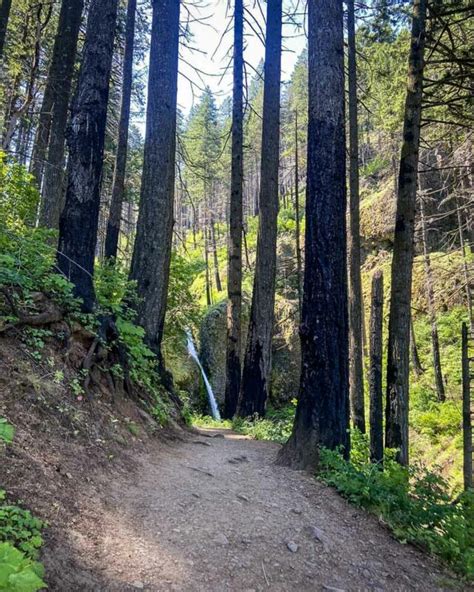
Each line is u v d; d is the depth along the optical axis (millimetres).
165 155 9180
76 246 6102
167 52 9344
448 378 17672
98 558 2838
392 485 5145
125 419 5676
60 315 5453
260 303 12430
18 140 17750
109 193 19094
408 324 8211
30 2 13484
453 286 19469
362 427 10938
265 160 12680
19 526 2625
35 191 7328
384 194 24781
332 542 3949
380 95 18125
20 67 14141
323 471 5539
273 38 12883
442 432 14812
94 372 5664
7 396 3992
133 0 13711
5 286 5066
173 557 3146
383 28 12195
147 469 4797
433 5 9297
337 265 6152
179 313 16812
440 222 21953
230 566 3225
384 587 3482
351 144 12164
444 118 12078
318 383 6016
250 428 10625
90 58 6289
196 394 21172
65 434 4273
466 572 3924
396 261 8383
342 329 6121
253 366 12312
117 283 7781
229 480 5098
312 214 6266
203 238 48000
